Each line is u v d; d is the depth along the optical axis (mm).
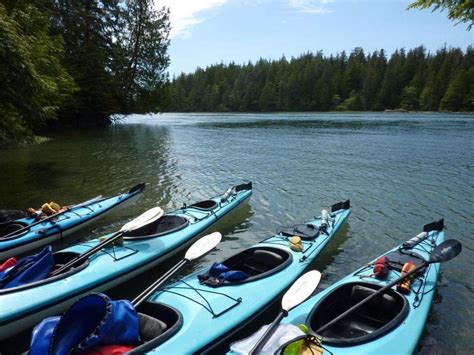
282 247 7555
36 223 8742
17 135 14672
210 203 10719
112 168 18250
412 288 5957
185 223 8891
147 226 8680
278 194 13812
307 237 7926
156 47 44812
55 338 4000
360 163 20016
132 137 32500
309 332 4781
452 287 7344
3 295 5547
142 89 45594
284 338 4504
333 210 10023
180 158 21469
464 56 99312
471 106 84438
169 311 5180
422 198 13359
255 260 7246
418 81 98438
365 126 46562
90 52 37719
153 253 7551
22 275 5871
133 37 43125
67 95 26750
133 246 7559
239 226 10516
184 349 4656
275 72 126625
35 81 13117
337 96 108125
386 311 5676
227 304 5621
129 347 4426
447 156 22203
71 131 36781
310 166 19203
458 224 10805
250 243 9406
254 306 5715
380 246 9281
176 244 8070
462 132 37156
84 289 6227
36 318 5703
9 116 13828
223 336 5137
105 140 29828
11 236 8242
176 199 13070
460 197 13469
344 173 17484
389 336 4848
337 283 6266
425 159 21188
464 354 5516
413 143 28406
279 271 6594
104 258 6996
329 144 28125
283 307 5109
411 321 5195
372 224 10773
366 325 5672
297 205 12477
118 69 42406
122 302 4637
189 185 15094
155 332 4867
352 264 8344
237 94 119750
